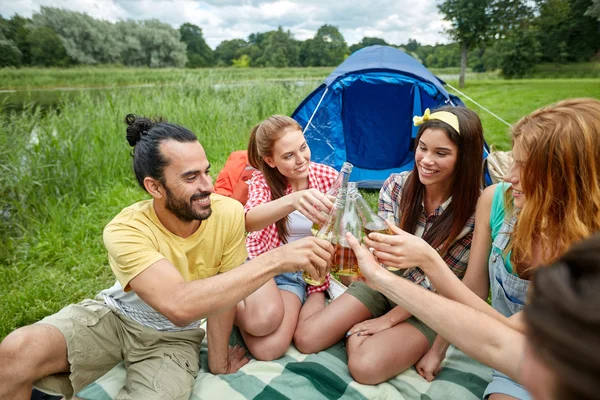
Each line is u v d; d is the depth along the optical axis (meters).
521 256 1.47
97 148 4.65
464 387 1.78
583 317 0.35
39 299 2.73
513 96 13.15
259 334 1.92
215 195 1.79
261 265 1.45
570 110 1.24
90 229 3.65
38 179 3.99
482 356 1.16
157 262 1.47
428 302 1.23
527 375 0.42
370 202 4.09
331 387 1.80
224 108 7.20
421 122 1.91
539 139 1.26
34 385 1.54
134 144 1.56
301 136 2.19
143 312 1.71
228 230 1.72
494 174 2.72
